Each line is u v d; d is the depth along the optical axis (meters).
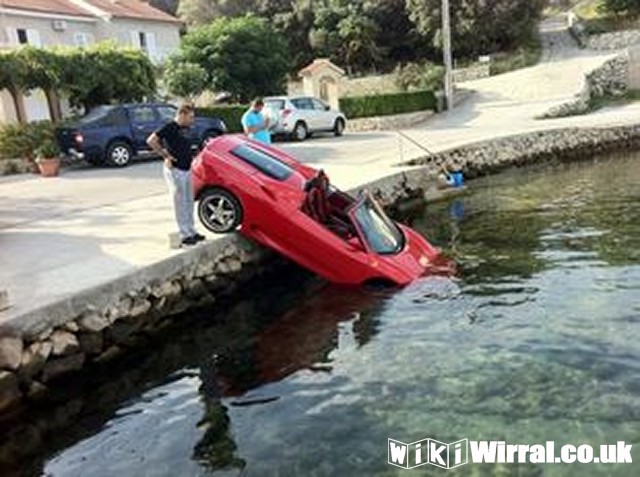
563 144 23.50
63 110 29.88
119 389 7.48
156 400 7.10
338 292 10.01
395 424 6.04
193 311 9.85
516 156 22.42
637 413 5.88
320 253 10.30
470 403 6.26
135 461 5.88
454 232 13.30
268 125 14.81
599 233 11.99
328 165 19.23
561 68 38.62
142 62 27.80
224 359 8.05
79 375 7.87
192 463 5.75
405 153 20.81
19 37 33.94
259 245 11.39
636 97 34.06
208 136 24.20
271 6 58.75
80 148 21.69
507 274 10.00
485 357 7.17
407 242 10.99
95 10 39.22
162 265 9.39
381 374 7.04
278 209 10.48
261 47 39.72
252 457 5.75
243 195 10.65
